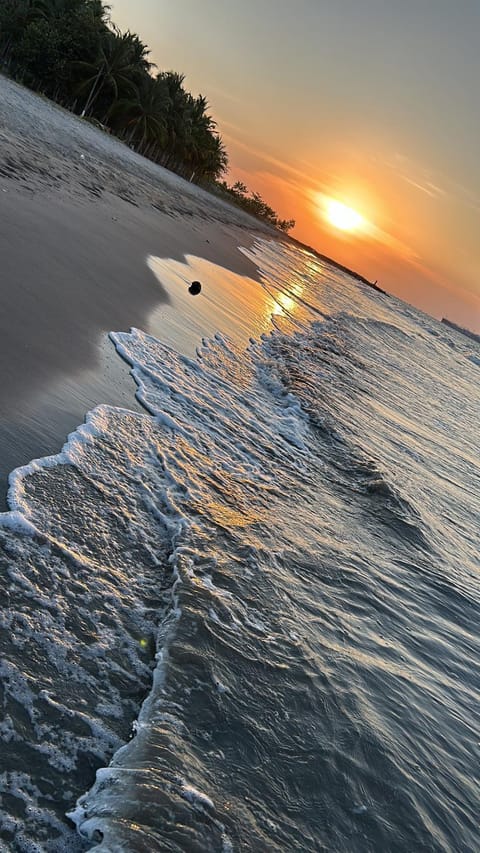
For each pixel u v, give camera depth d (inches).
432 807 120.9
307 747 120.1
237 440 261.3
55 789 91.8
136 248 469.7
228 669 129.4
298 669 140.0
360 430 375.9
